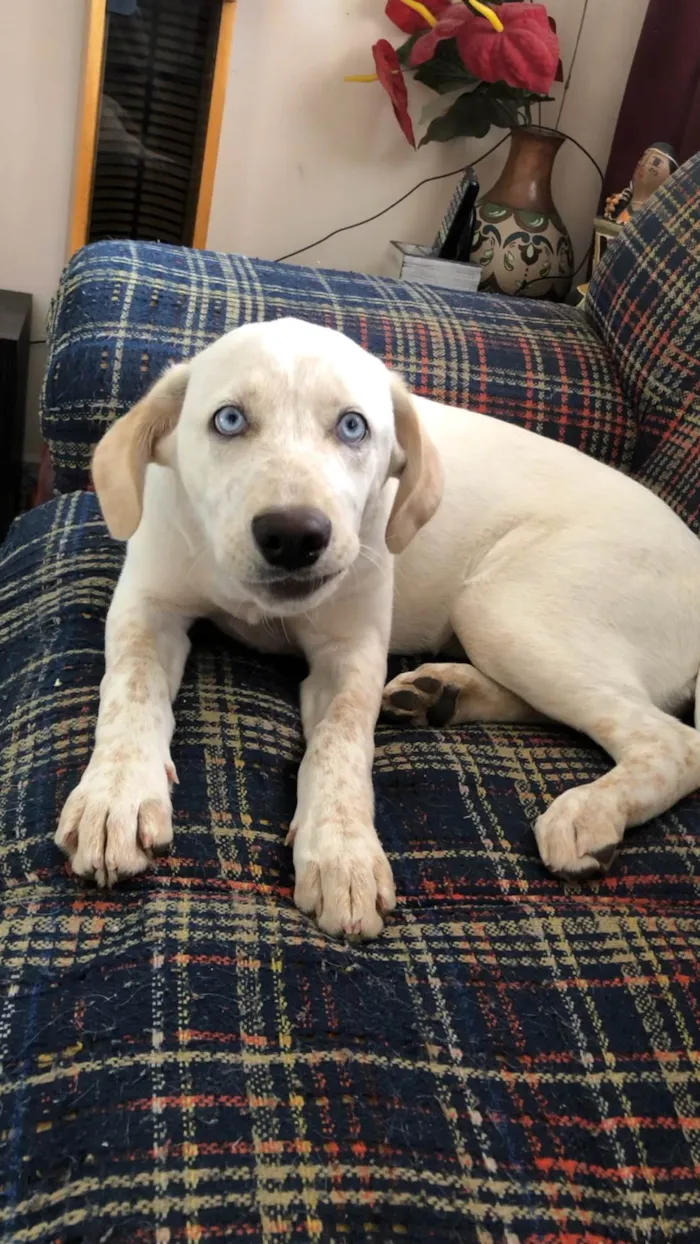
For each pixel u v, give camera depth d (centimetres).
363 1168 55
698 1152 60
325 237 230
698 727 99
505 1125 59
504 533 109
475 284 195
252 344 84
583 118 226
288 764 86
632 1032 67
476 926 74
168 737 83
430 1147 57
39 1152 54
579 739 99
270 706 93
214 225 225
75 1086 56
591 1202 56
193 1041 60
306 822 76
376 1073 61
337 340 88
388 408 90
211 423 82
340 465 82
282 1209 52
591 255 219
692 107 188
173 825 75
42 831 74
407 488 94
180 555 92
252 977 65
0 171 208
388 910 72
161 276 129
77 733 83
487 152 225
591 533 104
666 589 102
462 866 79
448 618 113
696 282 129
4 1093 56
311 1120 57
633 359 135
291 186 223
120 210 196
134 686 83
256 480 76
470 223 195
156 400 88
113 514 87
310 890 72
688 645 104
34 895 70
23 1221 51
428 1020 65
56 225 215
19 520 128
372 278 149
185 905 69
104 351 121
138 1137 54
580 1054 65
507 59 181
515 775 90
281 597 77
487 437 113
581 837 80
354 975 67
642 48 208
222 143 216
